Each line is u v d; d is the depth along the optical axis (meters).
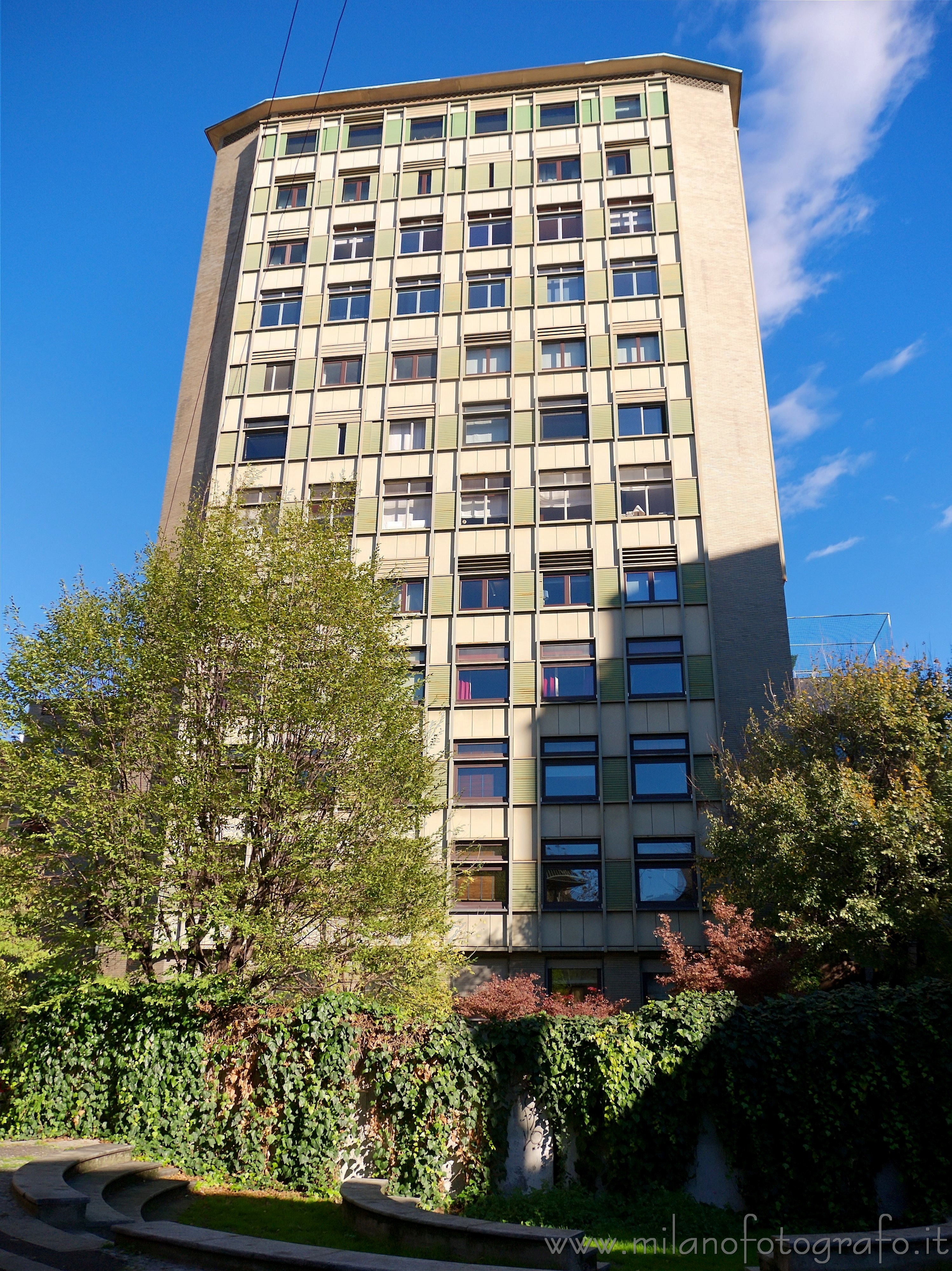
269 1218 11.83
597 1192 12.84
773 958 22.75
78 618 19.02
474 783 31.94
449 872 22.78
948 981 13.40
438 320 39.00
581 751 31.86
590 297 38.28
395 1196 12.64
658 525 34.38
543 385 37.22
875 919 18.64
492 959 30.00
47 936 17.95
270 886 18.03
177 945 17.80
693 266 38.88
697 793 30.56
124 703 18.30
